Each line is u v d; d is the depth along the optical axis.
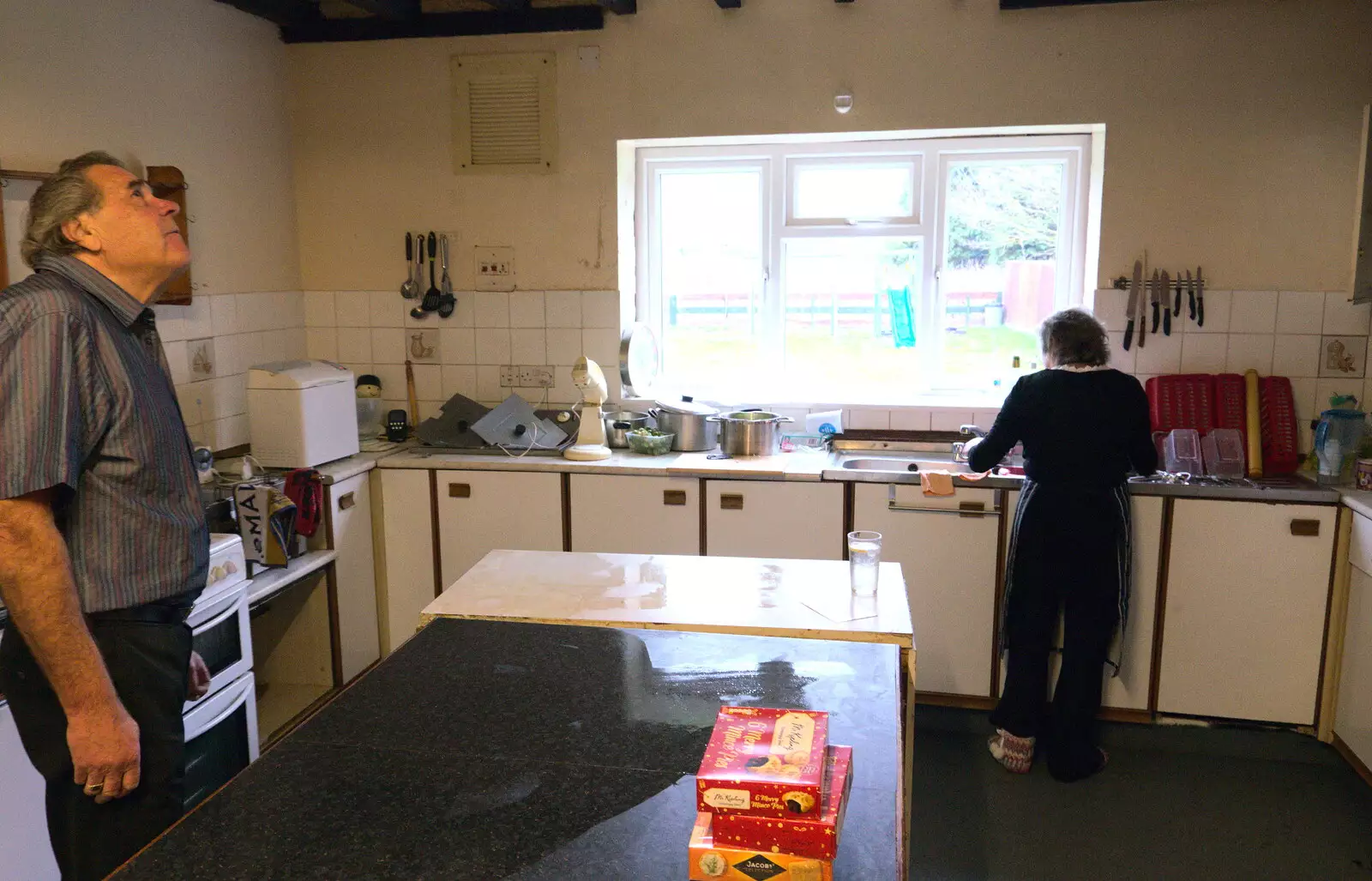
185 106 3.51
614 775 1.33
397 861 1.14
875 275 4.06
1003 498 3.30
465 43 3.98
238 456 3.70
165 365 1.85
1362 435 3.33
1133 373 3.67
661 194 4.16
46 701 1.69
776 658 1.73
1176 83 3.50
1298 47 3.41
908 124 3.71
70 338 1.56
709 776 1.13
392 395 4.21
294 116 4.14
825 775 1.22
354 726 1.48
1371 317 3.46
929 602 3.43
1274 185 3.49
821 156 4.00
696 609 1.97
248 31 3.86
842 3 3.68
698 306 4.20
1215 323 3.58
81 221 1.64
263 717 3.38
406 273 4.16
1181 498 3.21
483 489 3.71
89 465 1.63
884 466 3.67
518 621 1.92
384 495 3.79
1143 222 3.59
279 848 1.17
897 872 1.12
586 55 3.89
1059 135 3.79
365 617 3.76
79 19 3.05
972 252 3.98
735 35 3.78
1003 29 3.60
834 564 2.29
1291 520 3.15
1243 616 3.24
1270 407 3.49
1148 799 2.97
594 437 3.79
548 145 3.98
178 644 1.75
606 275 4.02
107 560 1.65
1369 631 2.95
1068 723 3.04
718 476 3.52
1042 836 2.77
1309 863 2.65
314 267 4.20
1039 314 3.97
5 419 1.49
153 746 1.70
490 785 1.31
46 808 1.76
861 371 4.13
